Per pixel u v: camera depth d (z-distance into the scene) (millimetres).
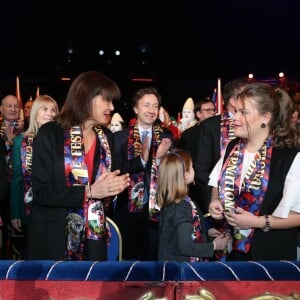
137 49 14148
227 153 2588
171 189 2756
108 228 2781
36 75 14000
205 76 14672
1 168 3004
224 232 2654
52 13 13938
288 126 2426
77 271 1873
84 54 13969
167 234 2760
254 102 2344
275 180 2355
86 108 2645
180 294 1859
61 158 2607
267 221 2318
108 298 1869
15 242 4371
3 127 5082
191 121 6477
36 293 1875
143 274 1871
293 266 1885
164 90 14430
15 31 13945
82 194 2537
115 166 2809
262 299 1872
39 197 2594
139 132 4387
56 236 2598
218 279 1873
